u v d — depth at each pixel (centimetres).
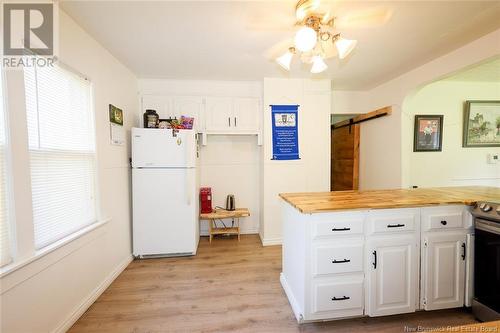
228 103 332
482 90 335
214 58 255
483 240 166
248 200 372
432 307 173
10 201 125
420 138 323
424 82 272
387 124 333
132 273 247
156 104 321
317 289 160
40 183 149
